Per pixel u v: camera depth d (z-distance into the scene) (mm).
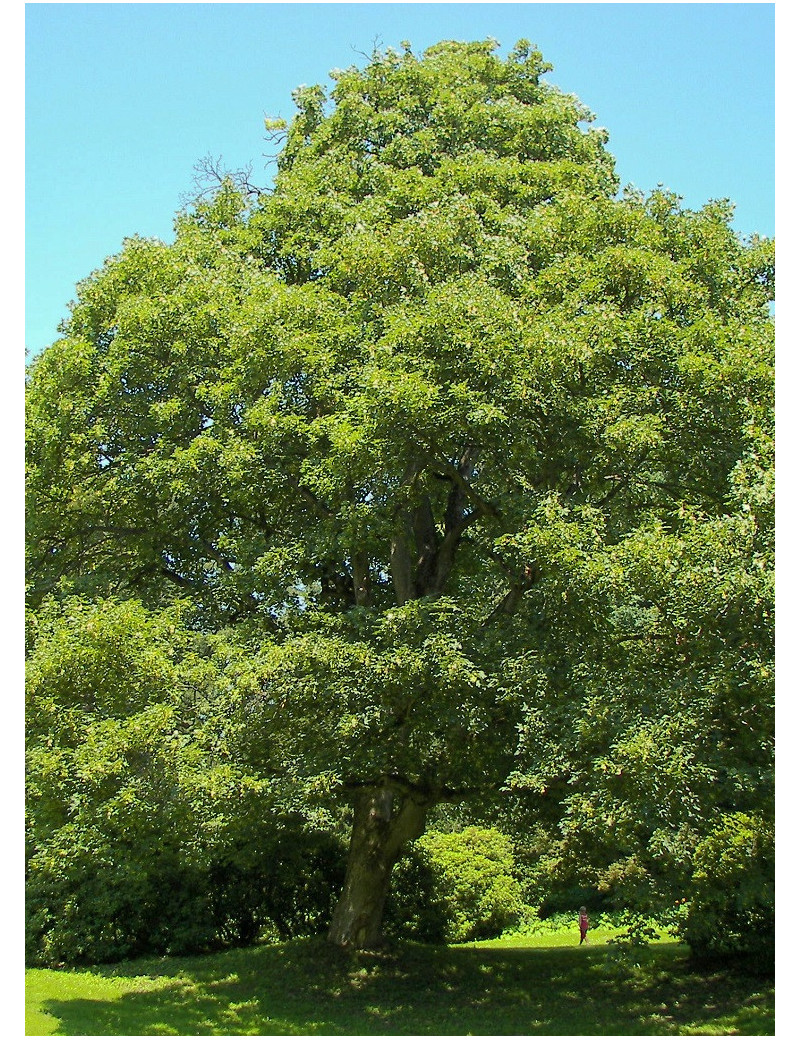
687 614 8898
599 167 16281
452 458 12594
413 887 18969
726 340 11625
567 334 11195
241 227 15531
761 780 8781
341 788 12977
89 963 16797
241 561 12562
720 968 13594
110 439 13906
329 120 16641
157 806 10383
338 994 13273
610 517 12219
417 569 14984
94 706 10891
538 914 23359
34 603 13453
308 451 12562
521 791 12875
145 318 13258
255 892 18094
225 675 11047
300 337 12203
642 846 9328
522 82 17891
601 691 9633
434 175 15250
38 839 12555
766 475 8734
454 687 10656
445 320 11039
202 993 13602
